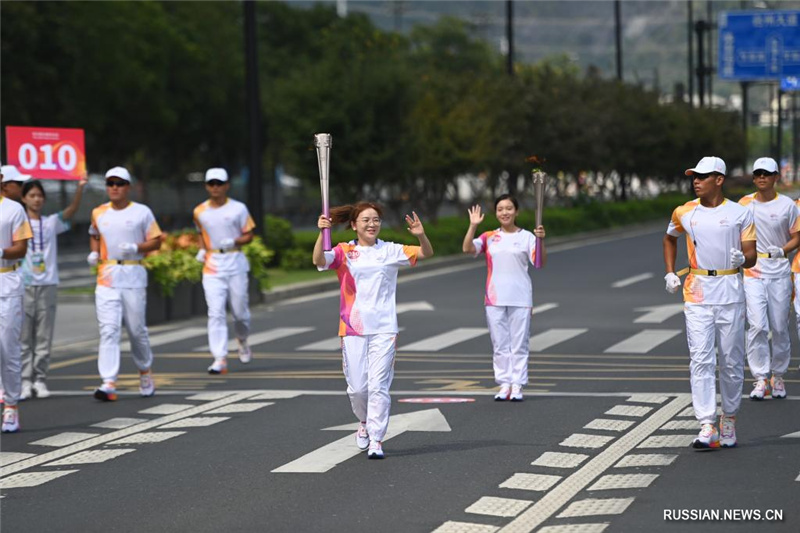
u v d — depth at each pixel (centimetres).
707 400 1866
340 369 2934
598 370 2819
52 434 2167
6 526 1520
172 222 11819
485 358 3114
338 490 1658
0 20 8269
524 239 2373
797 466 1744
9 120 8525
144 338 2572
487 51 19475
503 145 8300
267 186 14150
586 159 9231
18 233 2194
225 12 12669
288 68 12794
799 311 2355
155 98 10544
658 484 1648
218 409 2377
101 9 9325
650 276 5609
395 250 1867
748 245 1852
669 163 12444
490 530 1440
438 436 2031
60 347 3556
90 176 11769
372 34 13312
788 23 7769
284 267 5925
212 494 1658
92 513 1577
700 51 13775
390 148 6669
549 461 1816
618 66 12350
